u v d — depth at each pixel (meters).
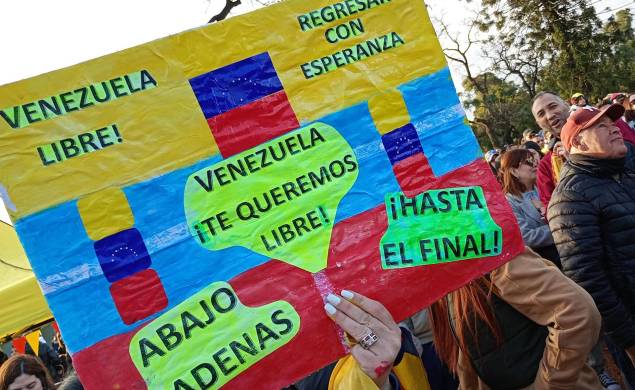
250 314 1.68
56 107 1.63
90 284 1.59
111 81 1.69
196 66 1.77
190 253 1.67
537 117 4.57
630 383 3.44
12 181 1.57
